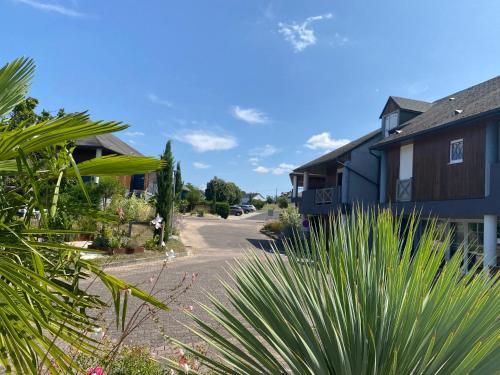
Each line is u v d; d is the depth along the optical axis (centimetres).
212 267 1273
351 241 231
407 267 216
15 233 148
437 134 1460
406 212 1532
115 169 185
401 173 1689
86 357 296
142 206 1939
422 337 189
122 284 189
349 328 197
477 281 218
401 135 1630
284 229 2723
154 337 536
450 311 195
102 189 1508
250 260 251
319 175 2878
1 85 208
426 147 1528
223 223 4159
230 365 212
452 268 221
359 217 251
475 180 1277
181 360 250
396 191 1702
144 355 358
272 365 200
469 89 1891
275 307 211
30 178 154
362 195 2069
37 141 152
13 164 171
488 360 171
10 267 142
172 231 2142
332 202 2167
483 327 184
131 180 2962
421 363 179
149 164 190
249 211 6962
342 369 181
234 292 229
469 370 163
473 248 1164
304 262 239
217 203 5494
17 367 150
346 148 2394
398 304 202
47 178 173
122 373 320
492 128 1240
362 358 185
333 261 221
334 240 233
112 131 163
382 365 186
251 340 210
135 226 1933
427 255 224
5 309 154
